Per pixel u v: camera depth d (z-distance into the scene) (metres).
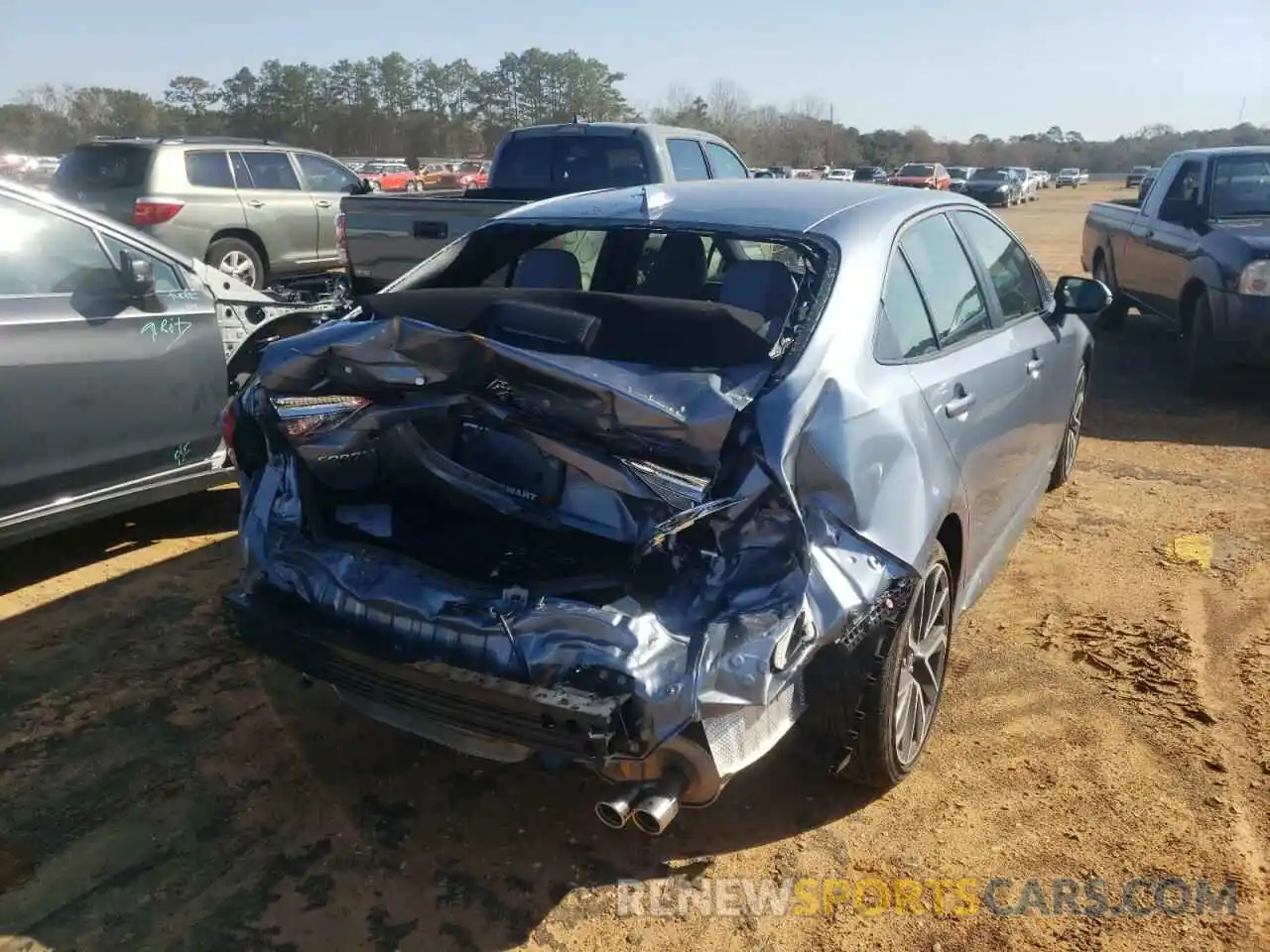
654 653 2.50
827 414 2.77
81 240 4.56
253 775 3.36
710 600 2.60
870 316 3.14
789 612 2.52
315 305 5.68
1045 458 4.93
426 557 3.03
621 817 2.43
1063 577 4.89
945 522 3.34
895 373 3.14
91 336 4.47
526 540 3.00
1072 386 5.25
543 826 3.15
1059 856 3.03
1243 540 5.36
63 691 3.81
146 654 4.09
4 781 3.31
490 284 4.22
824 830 3.14
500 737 2.55
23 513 4.36
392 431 3.05
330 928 2.74
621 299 3.10
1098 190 65.56
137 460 4.72
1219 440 7.25
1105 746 3.55
